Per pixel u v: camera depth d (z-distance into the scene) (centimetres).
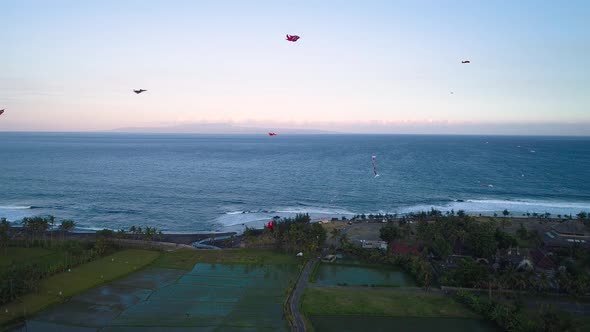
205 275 10512
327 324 7906
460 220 13875
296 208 19650
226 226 16575
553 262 10675
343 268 11175
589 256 10581
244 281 10125
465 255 11844
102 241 12081
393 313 8344
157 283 9944
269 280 10200
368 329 7706
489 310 8156
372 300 8956
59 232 14775
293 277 10394
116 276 10225
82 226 16262
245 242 13162
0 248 11819
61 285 9444
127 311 8381
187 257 11919
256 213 18625
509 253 11619
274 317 8194
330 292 9412
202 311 8431
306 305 8669
